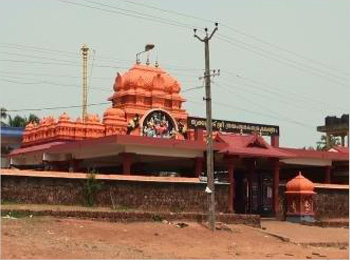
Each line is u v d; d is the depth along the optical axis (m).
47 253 18.73
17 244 19.70
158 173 50.00
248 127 44.56
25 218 25.58
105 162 42.94
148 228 27.38
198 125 43.31
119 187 31.31
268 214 42.22
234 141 38.66
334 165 47.97
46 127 43.44
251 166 40.47
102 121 42.91
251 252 24.05
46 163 42.50
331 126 66.00
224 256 22.17
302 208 37.66
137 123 42.47
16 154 44.78
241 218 32.81
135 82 44.34
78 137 41.59
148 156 37.41
